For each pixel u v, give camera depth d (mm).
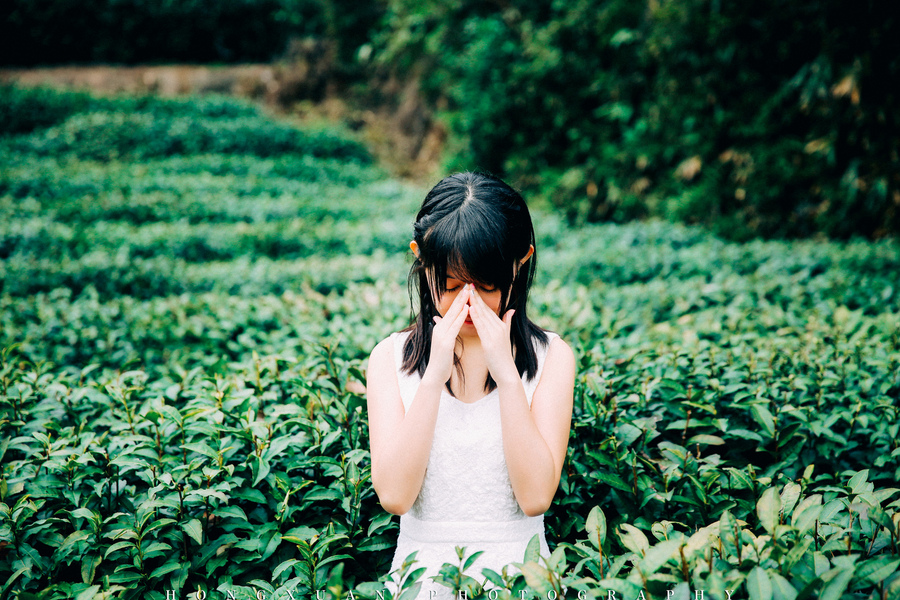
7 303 3615
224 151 11602
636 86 8180
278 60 15977
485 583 1291
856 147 6637
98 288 4484
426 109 12375
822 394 2117
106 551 1500
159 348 3111
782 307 3586
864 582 1099
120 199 7078
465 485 1434
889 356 2320
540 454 1325
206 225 6406
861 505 1500
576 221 8273
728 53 6977
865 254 4602
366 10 13914
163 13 15984
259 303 3518
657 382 2055
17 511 1582
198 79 15320
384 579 1417
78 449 1744
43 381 2352
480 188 1390
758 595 1038
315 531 1523
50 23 15523
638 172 8117
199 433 1860
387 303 3404
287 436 1764
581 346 2492
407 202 8141
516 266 1435
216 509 1601
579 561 1477
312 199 8227
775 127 6996
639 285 4102
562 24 8398
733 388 2047
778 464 1779
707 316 3137
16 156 9797
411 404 1383
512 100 8977
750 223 7199
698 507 1588
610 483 1646
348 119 14148
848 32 6250
